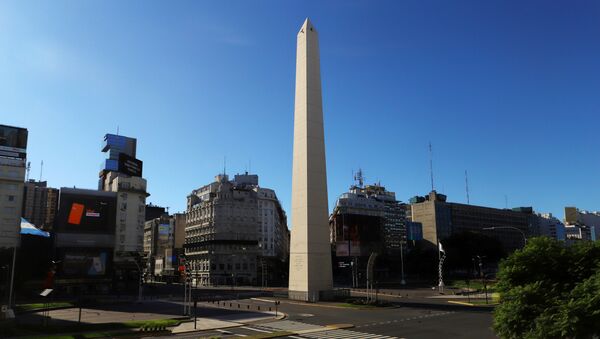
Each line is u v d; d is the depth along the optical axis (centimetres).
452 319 4316
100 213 11719
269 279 16675
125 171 13338
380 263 18025
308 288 6378
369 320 4322
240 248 15438
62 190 11406
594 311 1647
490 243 15850
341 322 4200
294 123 6962
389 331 3588
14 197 10819
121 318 4894
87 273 11138
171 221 19762
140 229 12888
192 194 18562
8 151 10931
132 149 18900
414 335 3353
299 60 7006
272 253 19100
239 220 15838
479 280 12525
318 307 5703
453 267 15600
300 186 6694
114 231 11875
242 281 15162
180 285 14425
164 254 17925
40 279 10350
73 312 5656
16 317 5019
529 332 1827
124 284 12112
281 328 3866
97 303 7006
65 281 10644
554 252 2067
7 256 9144
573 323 1673
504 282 2106
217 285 14550
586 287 1777
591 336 1666
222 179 16975
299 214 6662
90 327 3862
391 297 7556
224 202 15712
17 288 9212
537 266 2062
